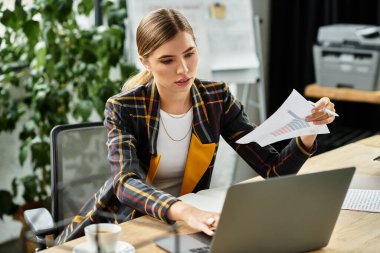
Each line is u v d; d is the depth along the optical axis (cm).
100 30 333
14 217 311
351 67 360
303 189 130
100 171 203
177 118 185
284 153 184
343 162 219
